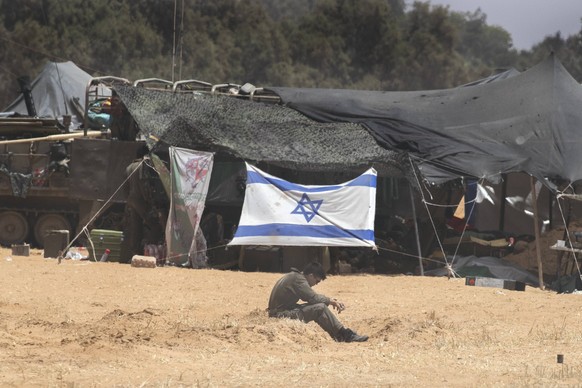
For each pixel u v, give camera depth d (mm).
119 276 87000
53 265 95562
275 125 112438
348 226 99875
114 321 55000
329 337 51500
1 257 103375
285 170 107938
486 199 115750
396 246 106000
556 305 74125
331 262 102062
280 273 98500
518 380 38844
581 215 116188
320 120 117062
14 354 42625
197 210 102500
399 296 79125
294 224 99375
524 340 53375
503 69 148625
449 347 49719
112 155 111625
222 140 106375
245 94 125062
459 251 108938
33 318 57219
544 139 111125
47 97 162500
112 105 114875
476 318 64812
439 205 104562
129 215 106125
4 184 119125
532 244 109750
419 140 110562
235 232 103750
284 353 45656
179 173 102938
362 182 101188
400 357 45438
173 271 94125
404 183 110562
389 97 128125
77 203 120188
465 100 122500
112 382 35875
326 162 105250
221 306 68625
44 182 118812
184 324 54594
